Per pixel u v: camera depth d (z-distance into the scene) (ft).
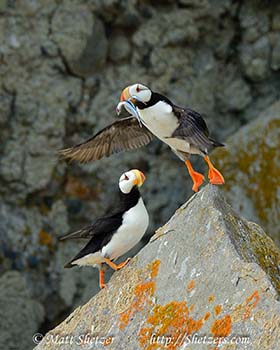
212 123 52.75
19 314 49.67
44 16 50.62
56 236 50.72
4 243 50.37
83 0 50.90
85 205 51.01
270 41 53.31
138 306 27.37
